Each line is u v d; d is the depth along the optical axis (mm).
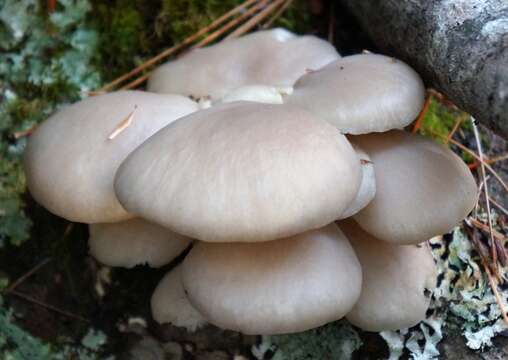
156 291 379
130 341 392
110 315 395
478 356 388
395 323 362
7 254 400
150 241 369
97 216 340
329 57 400
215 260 335
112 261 371
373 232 346
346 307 330
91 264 398
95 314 396
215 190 299
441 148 359
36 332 393
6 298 393
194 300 335
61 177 340
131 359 391
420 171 346
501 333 391
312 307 323
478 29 335
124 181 316
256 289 324
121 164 326
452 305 395
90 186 338
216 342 385
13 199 404
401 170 348
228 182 299
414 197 342
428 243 388
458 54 337
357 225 371
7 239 402
